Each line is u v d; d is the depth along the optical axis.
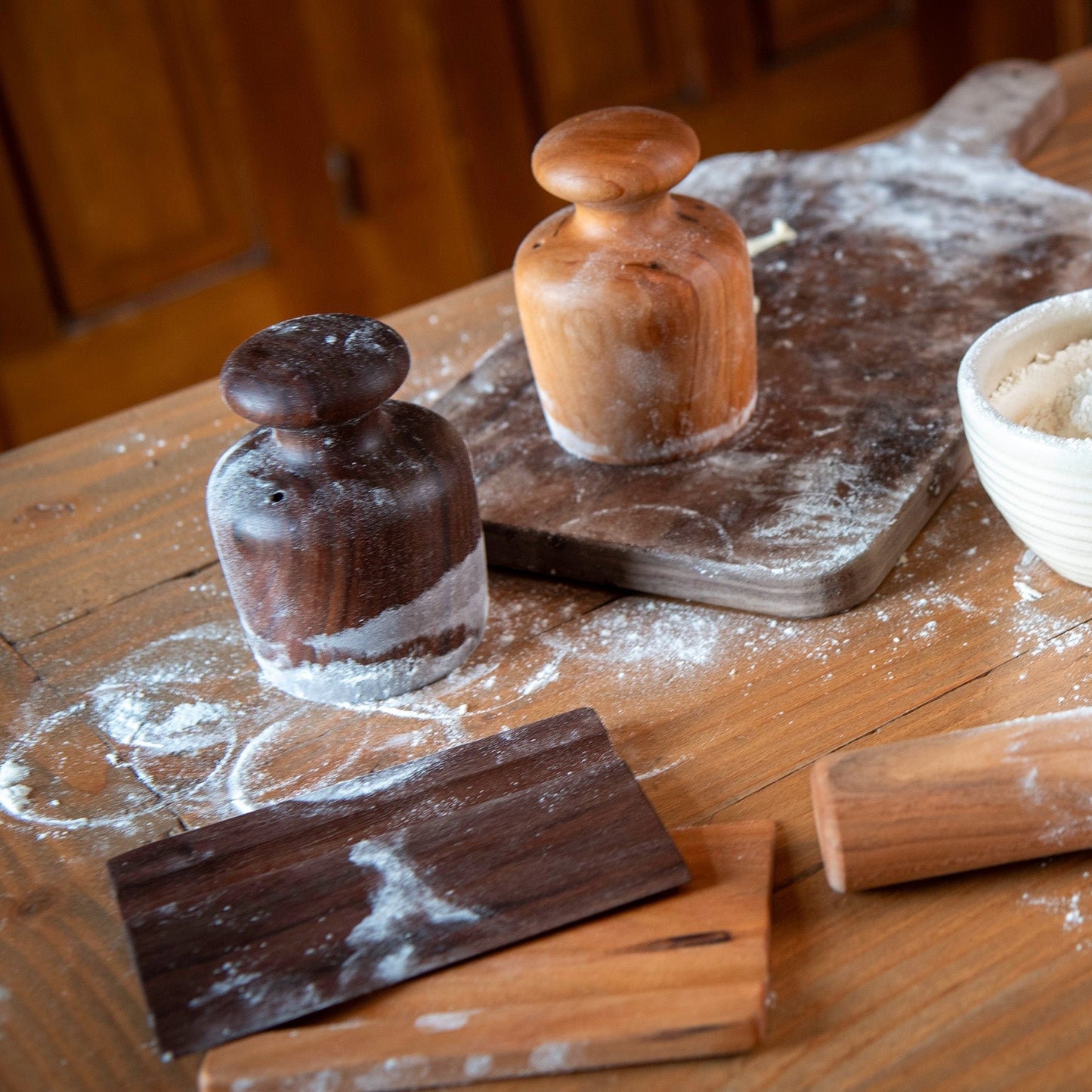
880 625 0.47
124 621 0.53
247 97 1.20
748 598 0.49
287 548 0.44
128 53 1.13
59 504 0.59
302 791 0.45
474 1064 0.37
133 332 1.24
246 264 1.27
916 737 0.43
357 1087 0.37
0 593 0.55
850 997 0.38
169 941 0.40
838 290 0.61
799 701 0.45
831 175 0.70
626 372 0.51
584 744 0.43
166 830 0.44
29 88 1.10
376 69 1.24
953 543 0.50
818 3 1.39
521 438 0.56
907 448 0.51
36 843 0.45
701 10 1.33
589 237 0.51
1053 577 0.48
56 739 0.48
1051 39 1.54
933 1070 0.36
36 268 1.17
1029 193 0.66
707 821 0.42
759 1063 0.37
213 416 0.64
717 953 0.38
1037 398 0.47
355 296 1.35
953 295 0.60
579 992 0.38
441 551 0.46
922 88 1.50
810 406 0.55
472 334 0.66
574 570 0.51
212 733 0.47
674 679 0.47
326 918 0.40
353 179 1.28
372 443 0.45
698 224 0.51
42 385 1.22
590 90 1.34
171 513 0.58
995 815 0.39
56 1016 0.40
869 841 0.39
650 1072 0.37
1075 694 0.44
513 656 0.49
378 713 0.47
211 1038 0.38
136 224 1.20
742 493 0.51
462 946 0.39
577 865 0.40
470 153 1.33
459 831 0.42
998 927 0.38
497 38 1.27
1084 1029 0.36
